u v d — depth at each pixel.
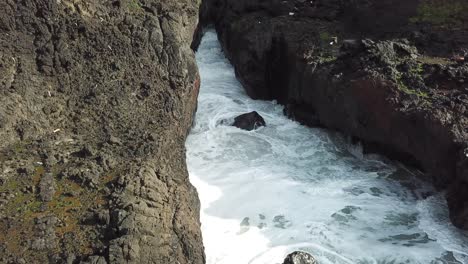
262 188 19.11
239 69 27.47
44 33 18.69
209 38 33.03
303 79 23.50
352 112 21.27
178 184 15.66
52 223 13.38
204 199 18.30
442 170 18.42
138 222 13.26
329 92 22.12
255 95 26.41
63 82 18.30
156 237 13.20
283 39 25.31
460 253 16.17
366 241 16.66
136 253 12.55
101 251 12.52
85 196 14.30
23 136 16.30
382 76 20.55
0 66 17.31
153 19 21.86
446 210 17.92
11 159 15.43
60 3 19.75
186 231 14.04
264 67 25.92
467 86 20.00
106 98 18.31
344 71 22.14
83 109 17.81
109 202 13.95
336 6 27.84
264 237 16.67
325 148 22.12
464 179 17.11
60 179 14.85
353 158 21.50
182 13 23.94
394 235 16.95
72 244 12.84
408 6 26.25
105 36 20.09
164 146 16.91
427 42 23.19
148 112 18.33
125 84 19.08
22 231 13.14
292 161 21.09
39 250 12.66
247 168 20.36
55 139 16.48
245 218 17.50
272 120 24.41
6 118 16.16
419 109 19.11
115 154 15.94
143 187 14.44
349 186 19.47
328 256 15.95
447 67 20.77
